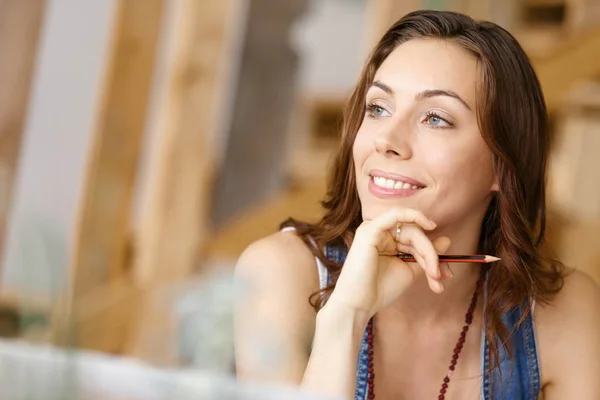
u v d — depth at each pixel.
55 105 4.28
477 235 1.76
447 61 1.61
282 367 1.22
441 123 1.61
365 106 1.71
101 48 4.30
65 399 0.85
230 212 5.21
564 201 4.39
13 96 3.66
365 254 1.56
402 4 4.56
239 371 1.62
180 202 4.19
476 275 1.81
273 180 5.34
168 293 0.90
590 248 4.14
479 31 1.67
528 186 1.76
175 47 4.20
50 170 4.27
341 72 6.55
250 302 1.67
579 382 1.84
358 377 1.77
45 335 0.92
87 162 3.85
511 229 1.74
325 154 5.81
